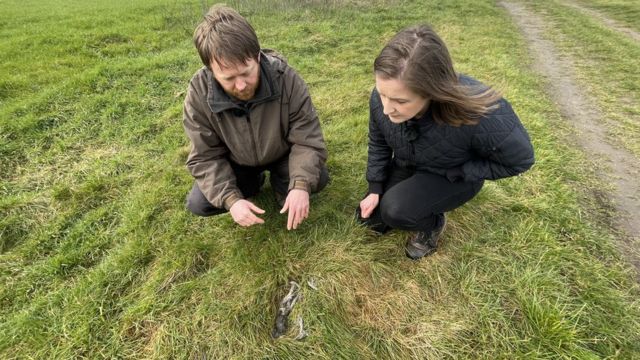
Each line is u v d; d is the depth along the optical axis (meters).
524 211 2.38
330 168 2.80
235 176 2.05
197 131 1.90
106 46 5.51
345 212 2.40
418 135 1.72
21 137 3.29
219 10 1.60
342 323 1.82
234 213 1.85
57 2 10.30
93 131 3.42
